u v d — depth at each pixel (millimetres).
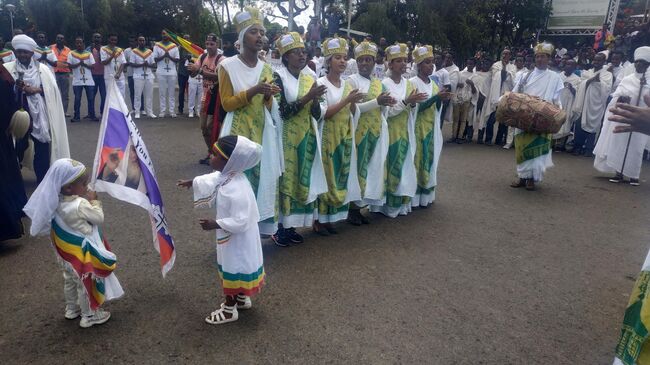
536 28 27234
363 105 5473
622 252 5375
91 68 12242
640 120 2629
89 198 3584
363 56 5586
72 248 3396
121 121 3752
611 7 24188
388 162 5996
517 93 7688
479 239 5590
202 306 3865
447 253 5145
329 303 3998
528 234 5828
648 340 2609
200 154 9109
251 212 3480
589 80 10633
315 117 4996
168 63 13312
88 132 10672
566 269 4875
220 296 4020
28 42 6059
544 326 3805
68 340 3375
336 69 5270
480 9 26234
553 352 3471
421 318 3828
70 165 3383
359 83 5574
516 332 3701
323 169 5172
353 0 26609
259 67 4629
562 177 8898
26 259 4555
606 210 6938
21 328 3494
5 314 3656
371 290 4242
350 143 5387
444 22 24906
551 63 11789
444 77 11156
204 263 4605
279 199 4980
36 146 6418
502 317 3904
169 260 3877
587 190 8016
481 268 4805
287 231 5215
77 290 3553
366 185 5754
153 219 3799
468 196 7383
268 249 5094
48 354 3221
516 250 5312
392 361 3283
